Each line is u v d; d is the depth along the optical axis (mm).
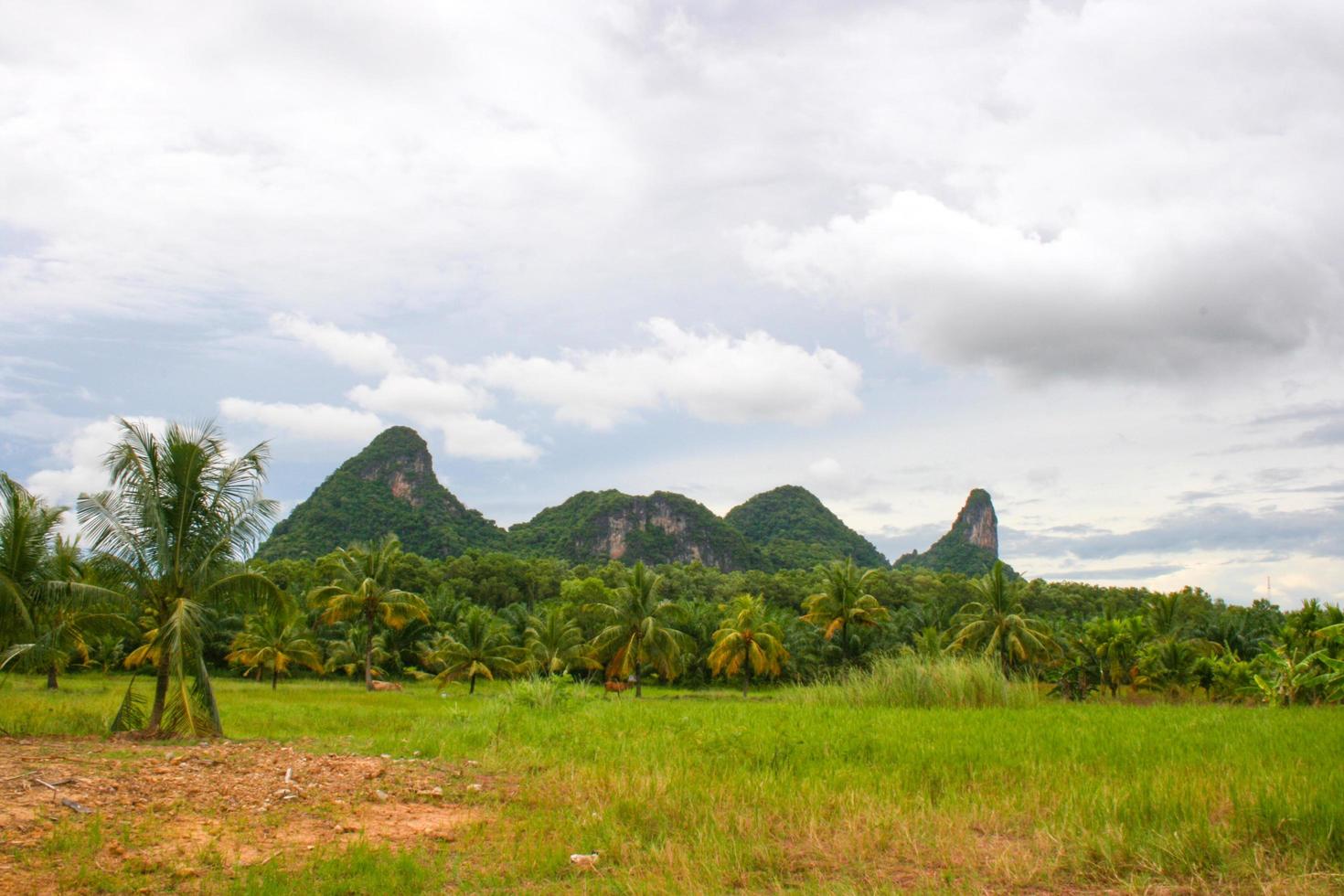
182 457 18047
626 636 49656
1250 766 10070
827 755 11867
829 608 58375
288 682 56406
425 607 52688
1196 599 79125
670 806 8688
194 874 6480
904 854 7188
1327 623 31297
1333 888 5957
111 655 56406
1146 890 6160
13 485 18656
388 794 9820
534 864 6922
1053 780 9711
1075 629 67500
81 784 8945
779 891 6254
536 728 15625
